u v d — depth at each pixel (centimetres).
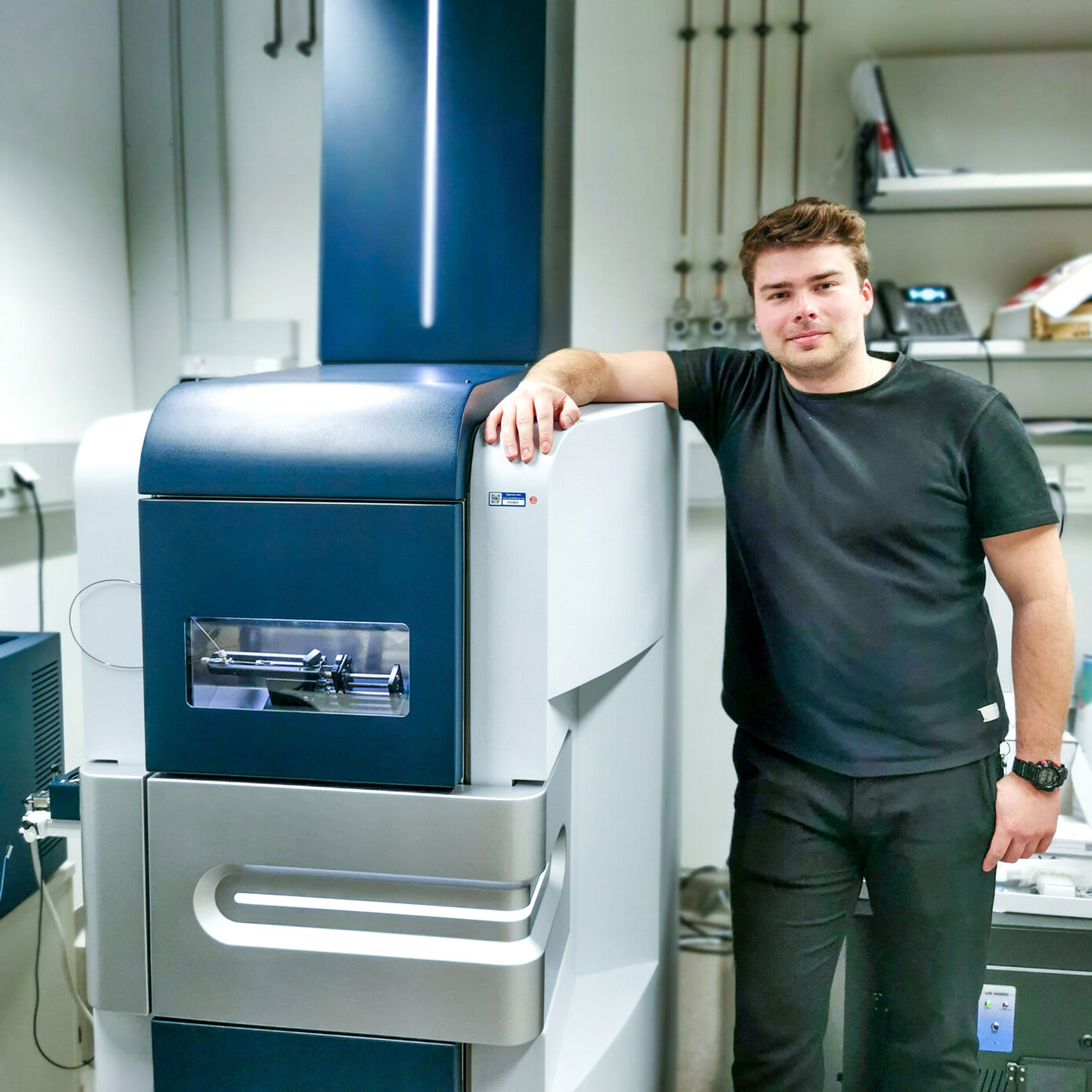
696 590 238
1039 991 144
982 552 127
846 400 125
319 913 106
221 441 102
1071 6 211
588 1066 118
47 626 211
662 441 134
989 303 220
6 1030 145
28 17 203
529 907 105
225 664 107
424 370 127
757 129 222
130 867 108
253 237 244
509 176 147
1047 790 123
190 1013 109
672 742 154
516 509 102
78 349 224
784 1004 128
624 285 231
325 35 149
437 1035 104
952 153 213
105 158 233
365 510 99
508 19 146
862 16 216
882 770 122
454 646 99
